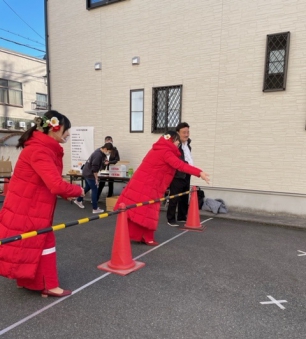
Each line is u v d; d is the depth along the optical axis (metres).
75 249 4.20
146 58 7.53
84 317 2.48
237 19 6.32
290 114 5.97
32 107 18.66
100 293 2.90
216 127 6.74
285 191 6.14
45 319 2.44
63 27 8.82
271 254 4.09
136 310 2.60
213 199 6.68
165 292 2.94
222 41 6.51
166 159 4.02
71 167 8.94
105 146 6.55
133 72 7.77
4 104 17.36
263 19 6.07
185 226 5.29
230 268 3.58
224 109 6.62
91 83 8.52
